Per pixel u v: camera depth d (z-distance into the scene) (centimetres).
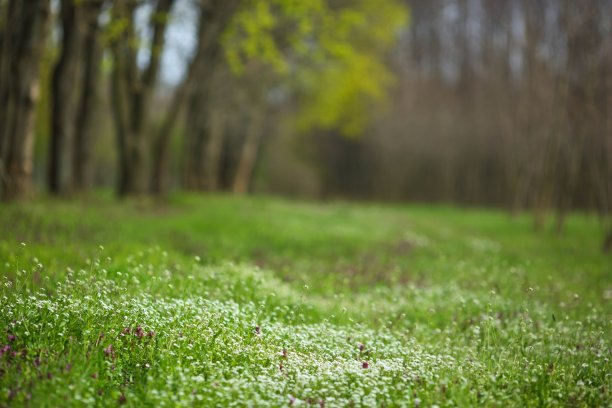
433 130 6234
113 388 611
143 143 2758
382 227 2622
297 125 5184
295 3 2617
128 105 2744
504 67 4622
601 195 2195
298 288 1140
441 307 1105
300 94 4422
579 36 2527
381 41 4003
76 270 963
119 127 2734
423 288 1238
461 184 6719
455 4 6744
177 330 735
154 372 642
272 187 7094
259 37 2694
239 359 713
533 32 3275
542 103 3316
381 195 7062
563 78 2669
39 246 1119
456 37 6794
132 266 1062
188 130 4112
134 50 2616
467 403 626
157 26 2633
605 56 2389
